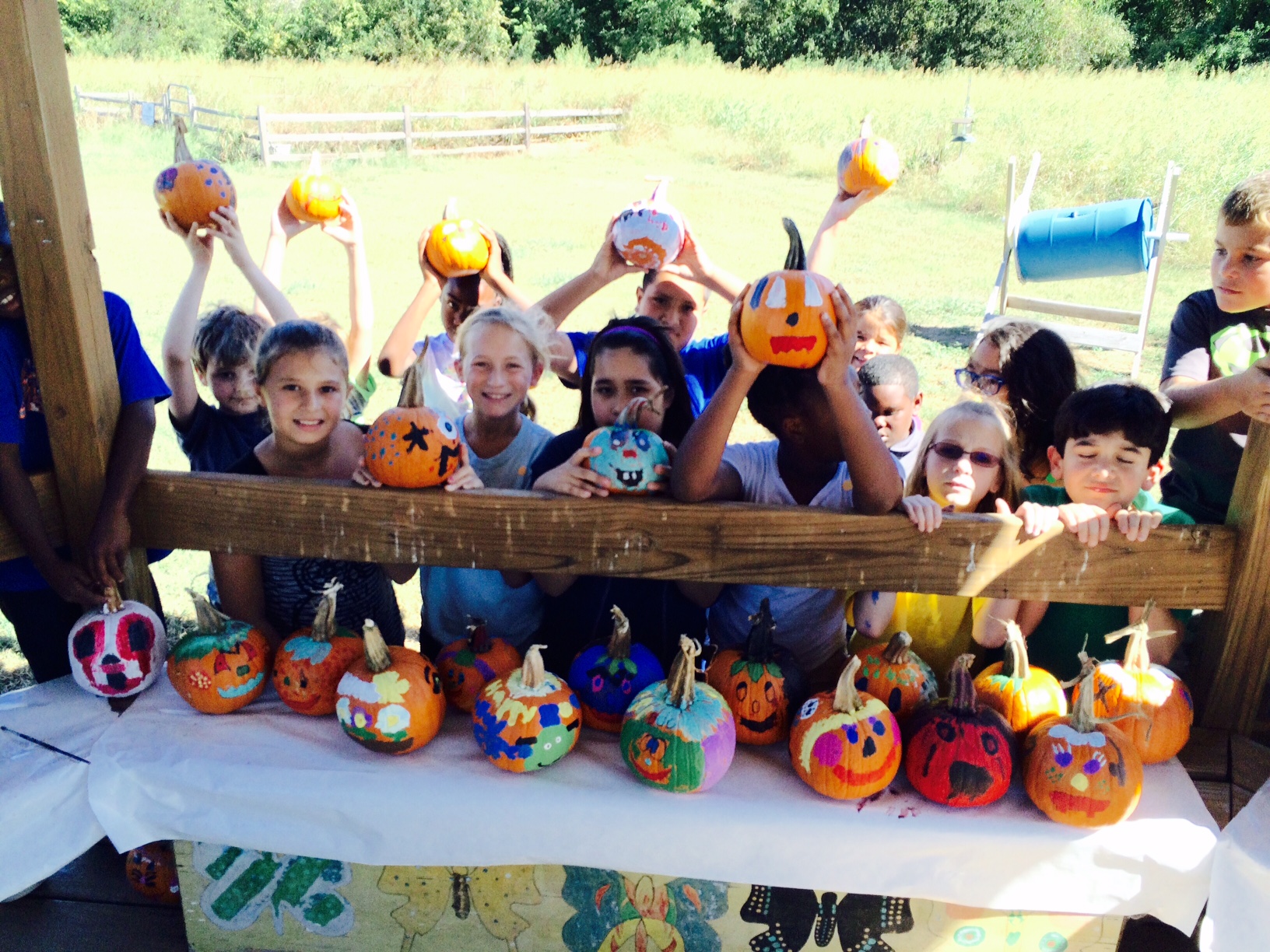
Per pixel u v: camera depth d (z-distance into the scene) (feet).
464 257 11.77
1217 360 9.42
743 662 7.70
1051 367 9.93
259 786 7.22
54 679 8.86
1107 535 7.36
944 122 55.98
